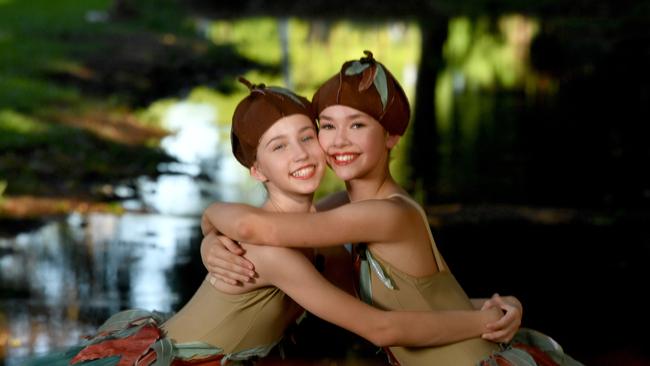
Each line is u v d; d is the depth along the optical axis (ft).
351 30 62.95
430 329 10.41
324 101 10.78
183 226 23.22
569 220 23.54
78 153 29.96
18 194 25.14
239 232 10.27
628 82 46.21
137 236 22.25
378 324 10.22
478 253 20.79
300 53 53.88
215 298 10.64
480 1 69.87
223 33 60.18
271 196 10.85
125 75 45.03
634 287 18.66
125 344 10.49
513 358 10.66
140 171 28.68
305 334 16.11
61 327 16.17
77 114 35.55
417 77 47.42
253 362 10.98
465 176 28.81
